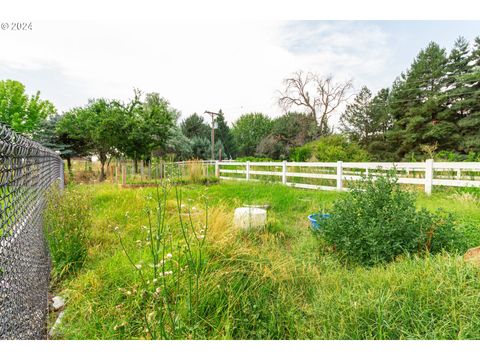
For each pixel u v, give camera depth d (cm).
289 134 2961
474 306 174
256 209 416
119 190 714
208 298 204
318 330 186
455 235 288
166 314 185
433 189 640
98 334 187
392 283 212
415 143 2417
